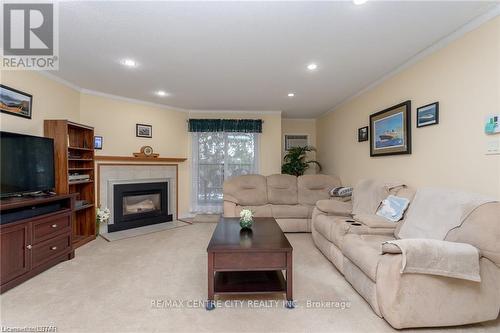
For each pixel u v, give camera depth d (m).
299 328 1.69
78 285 2.28
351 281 2.22
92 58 2.80
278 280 2.18
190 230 4.27
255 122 5.30
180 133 5.22
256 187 4.46
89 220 3.73
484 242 1.65
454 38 2.25
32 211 2.43
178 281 2.37
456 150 2.25
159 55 2.72
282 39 2.36
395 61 2.87
